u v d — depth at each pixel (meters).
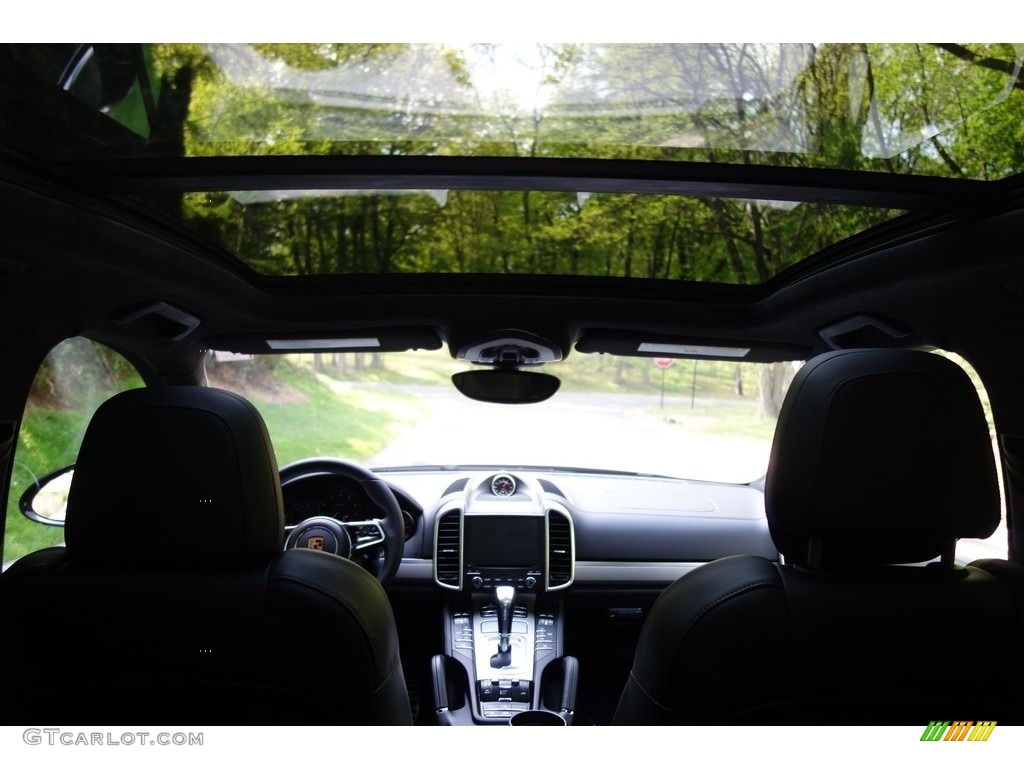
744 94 1.54
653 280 2.47
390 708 1.51
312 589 1.41
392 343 2.65
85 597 1.38
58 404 2.39
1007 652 1.38
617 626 3.25
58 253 1.66
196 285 2.15
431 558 3.14
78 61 1.37
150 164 1.49
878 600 1.36
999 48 1.36
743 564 1.44
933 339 2.18
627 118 1.63
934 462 1.34
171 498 1.39
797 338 2.54
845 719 1.39
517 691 2.90
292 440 3.43
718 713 1.38
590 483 3.48
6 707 1.40
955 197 1.53
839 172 1.51
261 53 1.44
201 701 1.42
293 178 1.60
